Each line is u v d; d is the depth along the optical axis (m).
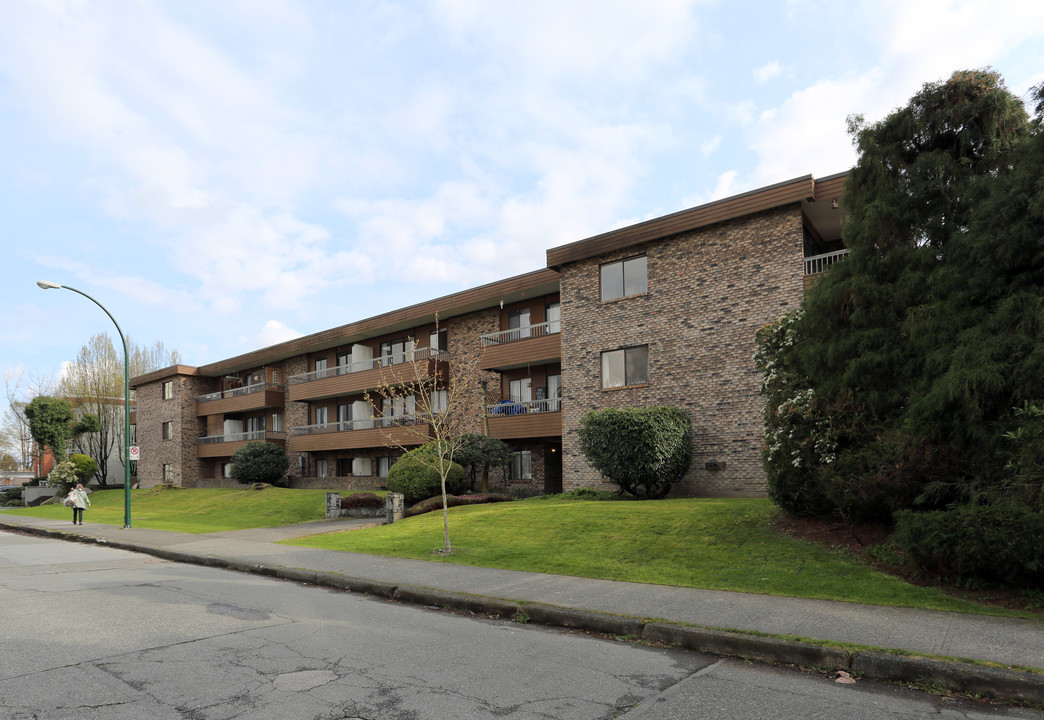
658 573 9.13
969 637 5.77
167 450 43.78
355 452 33.03
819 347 10.84
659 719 4.39
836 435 10.36
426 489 20.11
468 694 4.87
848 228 11.28
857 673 5.31
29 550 15.34
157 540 15.80
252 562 11.45
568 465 21.45
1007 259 8.75
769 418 11.92
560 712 4.51
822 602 7.23
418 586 8.73
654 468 17.16
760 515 11.75
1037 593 6.97
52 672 5.38
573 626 7.00
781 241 17.66
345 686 5.04
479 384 27.12
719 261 18.73
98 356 51.59
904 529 7.92
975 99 10.48
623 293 20.86
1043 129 9.05
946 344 9.05
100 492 44.03
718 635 6.03
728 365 18.27
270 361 39.03
